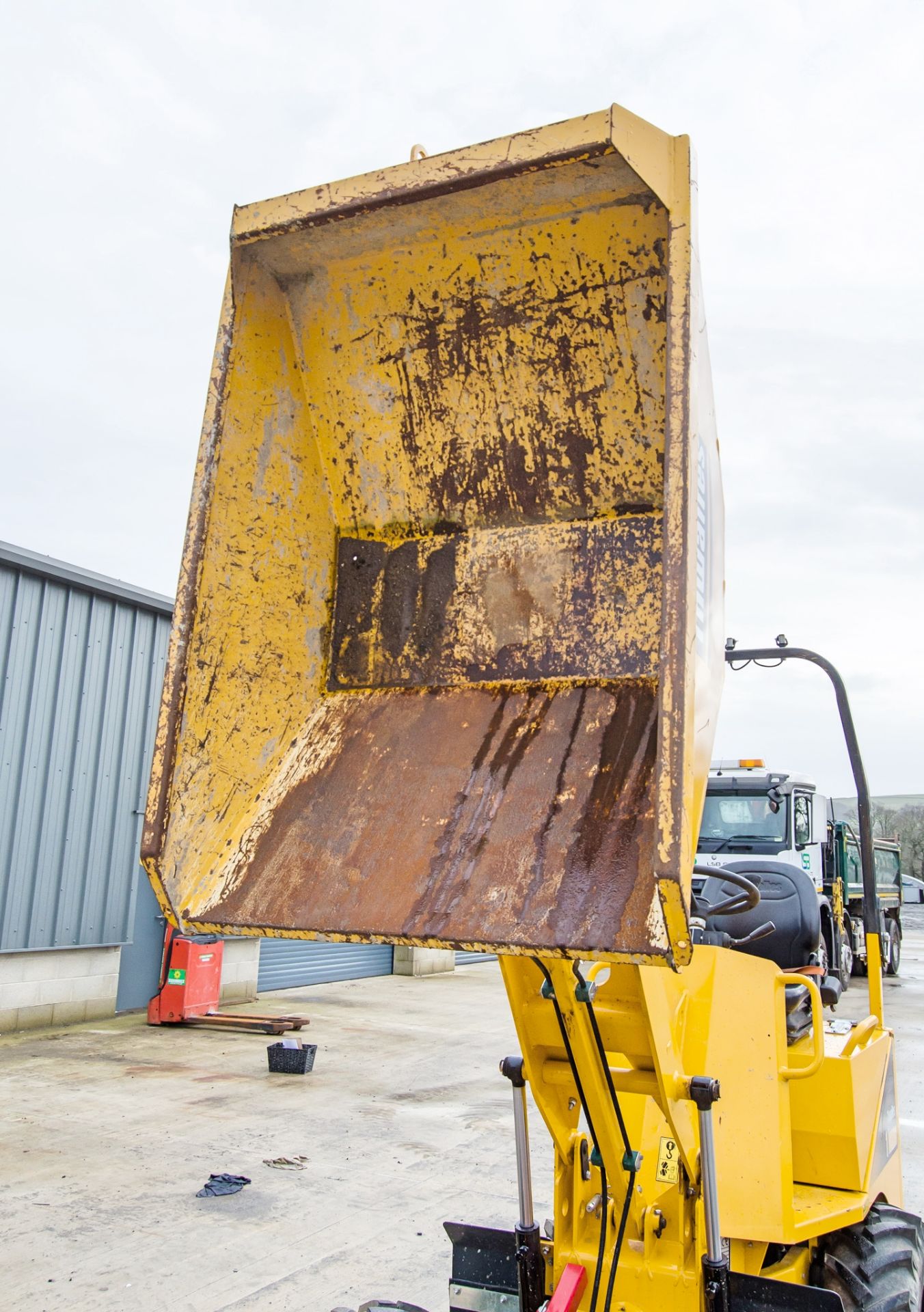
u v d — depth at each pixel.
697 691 1.66
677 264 1.54
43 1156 4.83
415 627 2.15
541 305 2.01
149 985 9.54
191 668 1.87
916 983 14.85
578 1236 2.15
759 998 2.40
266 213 2.05
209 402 1.99
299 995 11.10
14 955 8.12
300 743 2.10
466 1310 2.25
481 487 2.14
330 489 2.30
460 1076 7.01
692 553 1.44
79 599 8.86
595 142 1.68
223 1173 4.68
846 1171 2.55
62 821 8.54
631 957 1.40
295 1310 3.32
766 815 10.99
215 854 1.88
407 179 1.90
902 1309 2.38
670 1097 1.98
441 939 1.57
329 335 2.23
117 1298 3.36
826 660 3.23
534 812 1.73
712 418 2.04
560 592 2.01
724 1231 2.12
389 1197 4.46
